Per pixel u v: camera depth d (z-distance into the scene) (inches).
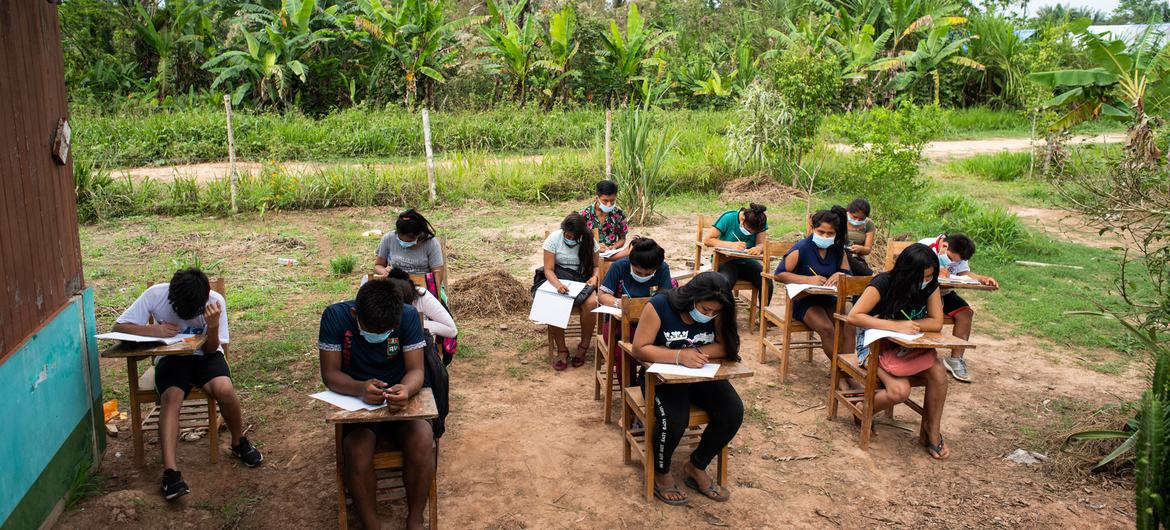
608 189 289.3
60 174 171.3
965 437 211.9
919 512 174.6
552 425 214.4
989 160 714.8
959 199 509.4
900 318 200.5
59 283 167.2
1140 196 249.4
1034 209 558.3
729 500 177.9
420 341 160.7
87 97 875.4
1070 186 386.9
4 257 140.4
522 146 821.2
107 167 655.8
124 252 394.9
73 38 962.1
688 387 177.8
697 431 197.8
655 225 490.0
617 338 217.6
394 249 248.5
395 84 998.4
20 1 154.5
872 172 416.2
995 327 304.0
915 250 196.9
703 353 172.9
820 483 186.5
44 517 151.9
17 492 140.3
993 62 1192.2
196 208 493.4
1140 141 411.5
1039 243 432.1
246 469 185.3
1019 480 188.7
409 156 716.7
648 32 1098.7
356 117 845.8
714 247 293.9
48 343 156.4
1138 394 238.7
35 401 148.9
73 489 165.6
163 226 456.4
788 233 456.8
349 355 158.6
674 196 585.0
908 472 192.7
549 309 244.4
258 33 979.3
